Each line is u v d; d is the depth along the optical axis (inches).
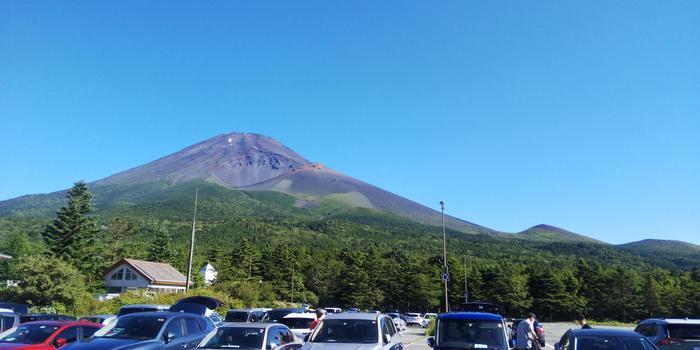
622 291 3518.7
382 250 5762.8
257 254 3742.6
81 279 1550.2
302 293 3567.9
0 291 1432.1
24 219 5334.6
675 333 468.8
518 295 3467.0
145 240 4677.7
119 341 427.5
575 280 3558.1
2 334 530.9
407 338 1291.8
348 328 442.9
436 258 3841.0
